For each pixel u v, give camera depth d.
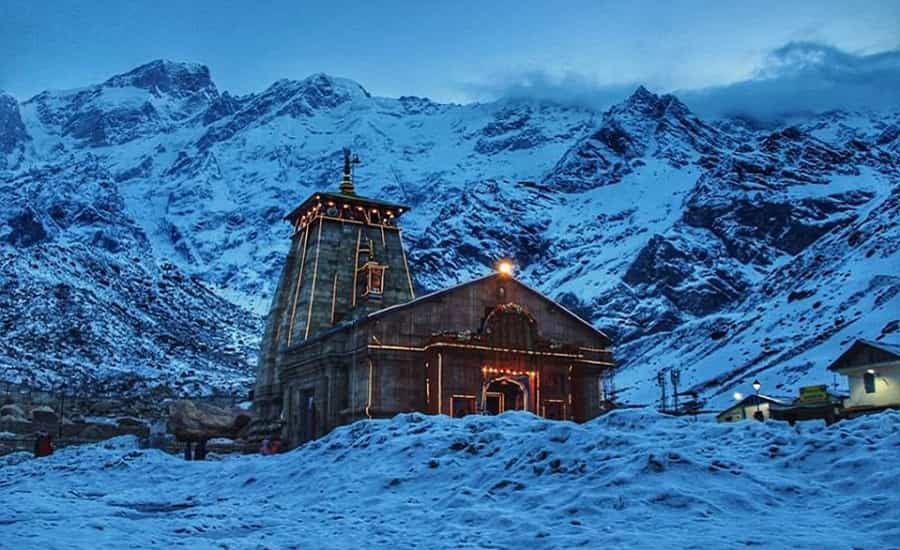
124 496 23.73
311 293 63.44
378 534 15.38
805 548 12.09
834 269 161.25
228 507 20.36
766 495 15.84
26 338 109.06
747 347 137.88
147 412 69.56
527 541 13.83
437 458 21.67
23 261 137.88
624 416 22.64
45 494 25.16
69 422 60.25
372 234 67.94
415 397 50.75
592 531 14.03
